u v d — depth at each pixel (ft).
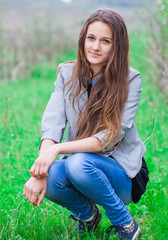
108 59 8.11
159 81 21.99
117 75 8.14
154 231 9.38
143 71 23.04
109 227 8.55
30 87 35.47
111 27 7.94
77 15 54.13
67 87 8.60
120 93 8.18
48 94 29.35
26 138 17.02
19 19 50.39
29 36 44.86
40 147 8.43
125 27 8.17
